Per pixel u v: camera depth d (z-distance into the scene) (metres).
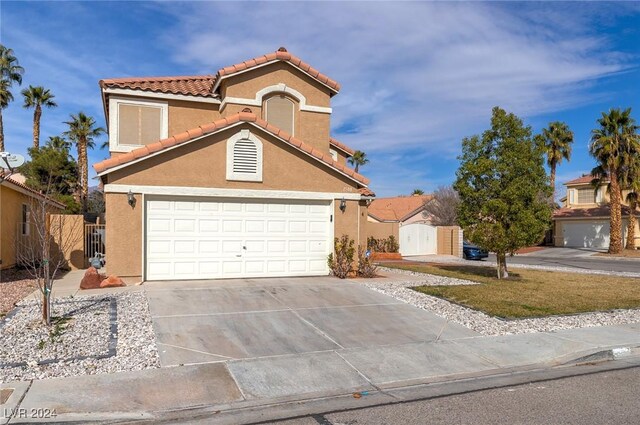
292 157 14.34
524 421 5.31
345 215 14.97
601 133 35.69
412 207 49.47
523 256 36.72
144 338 8.09
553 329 9.75
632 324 10.34
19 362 6.83
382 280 14.76
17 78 40.94
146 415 5.45
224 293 11.58
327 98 17.30
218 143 13.52
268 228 14.20
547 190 16.02
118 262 12.60
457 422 5.29
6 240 16.08
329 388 6.49
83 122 42.22
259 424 5.27
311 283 13.34
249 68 15.96
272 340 8.39
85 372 6.61
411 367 7.39
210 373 6.79
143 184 12.77
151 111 16.34
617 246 36.12
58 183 29.12
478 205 16.25
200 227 13.44
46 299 8.61
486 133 15.93
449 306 11.38
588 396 6.17
